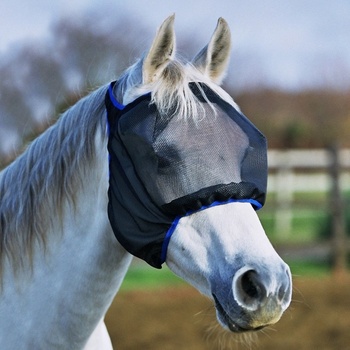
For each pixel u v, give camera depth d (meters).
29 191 3.25
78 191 3.19
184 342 8.81
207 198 2.88
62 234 3.21
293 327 9.14
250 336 3.49
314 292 10.37
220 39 3.29
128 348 8.76
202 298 10.20
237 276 2.74
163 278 12.23
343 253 12.49
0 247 3.26
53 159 3.25
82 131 3.21
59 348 3.23
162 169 2.92
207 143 2.94
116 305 9.91
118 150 3.02
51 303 3.21
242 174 2.94
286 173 16.92
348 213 14.03
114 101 3.14
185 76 3.05
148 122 2.98
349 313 9.54
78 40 8.17
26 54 9.50
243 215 2.89
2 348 3.22
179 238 2.93
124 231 2.99
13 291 3.24
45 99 4.39
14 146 3.76
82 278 3.20
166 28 3.02
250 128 3.10
